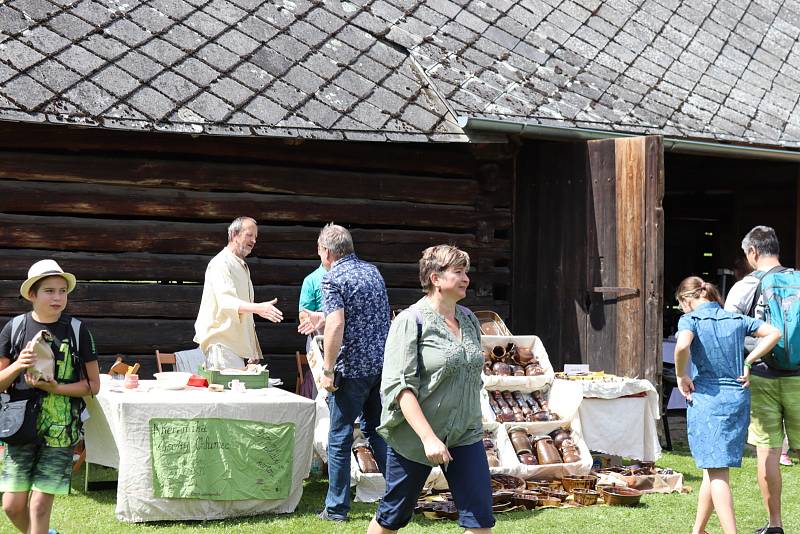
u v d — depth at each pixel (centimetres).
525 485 838
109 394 751
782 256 1558
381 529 559
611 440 916
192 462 724
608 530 731
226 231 1049
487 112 1072
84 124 909
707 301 695
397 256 1139
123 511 716
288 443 755
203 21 1090
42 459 583
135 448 715
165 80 990
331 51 1121
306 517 748
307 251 1095
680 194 1736
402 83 1115
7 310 968
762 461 718
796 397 714
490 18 1271
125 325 1012
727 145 1212
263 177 1065
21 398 579
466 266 549
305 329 820
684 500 834
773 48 1485
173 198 1026
